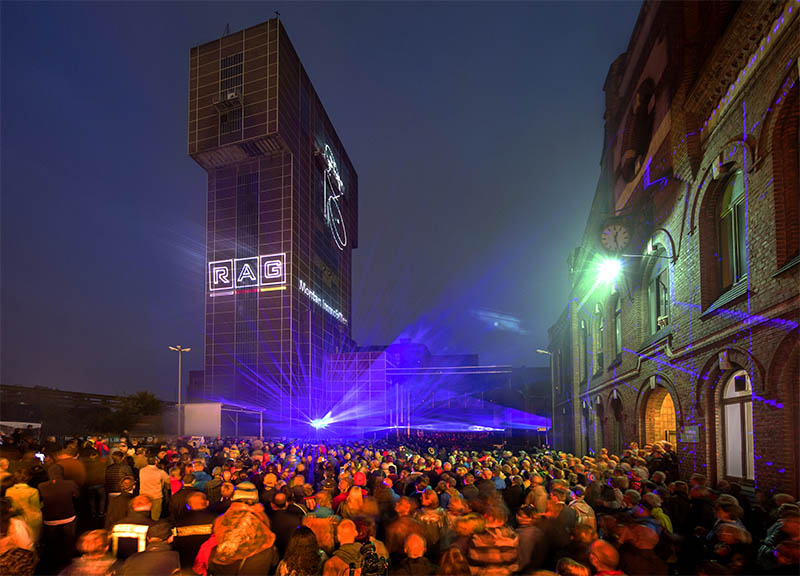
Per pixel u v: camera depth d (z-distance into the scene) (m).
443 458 18.50
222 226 96.50
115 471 11.27
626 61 21.34
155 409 53.31
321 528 6.27
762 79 10.02
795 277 8.88
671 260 15.38
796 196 9.41
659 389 17.23
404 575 4.88
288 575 4.75
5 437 17.72
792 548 4.73
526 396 77.62
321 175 112.50
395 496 8.37
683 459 14.36
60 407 43.84
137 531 6.38
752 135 10.45
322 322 106.56
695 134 13.44
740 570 4.98
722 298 12.00
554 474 10.94
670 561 5.64
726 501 6.19
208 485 9.43
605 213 23.02
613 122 23.67
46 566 8.55
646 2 17.92
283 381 88.75
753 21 9.97
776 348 9.49
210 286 94.94
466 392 84.44
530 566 5.84
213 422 40.34
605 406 24.45
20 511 7.99
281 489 7.32
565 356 38.25
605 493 8.04
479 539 5.10
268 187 95.75
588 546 5.21
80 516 12.34
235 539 5.14
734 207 12.16
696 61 13.76
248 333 91.56
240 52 96.12
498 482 10.91
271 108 93.19
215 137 95.56
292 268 92.56
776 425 9.61
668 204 15.63
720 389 12.55
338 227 121.25
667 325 16.27
